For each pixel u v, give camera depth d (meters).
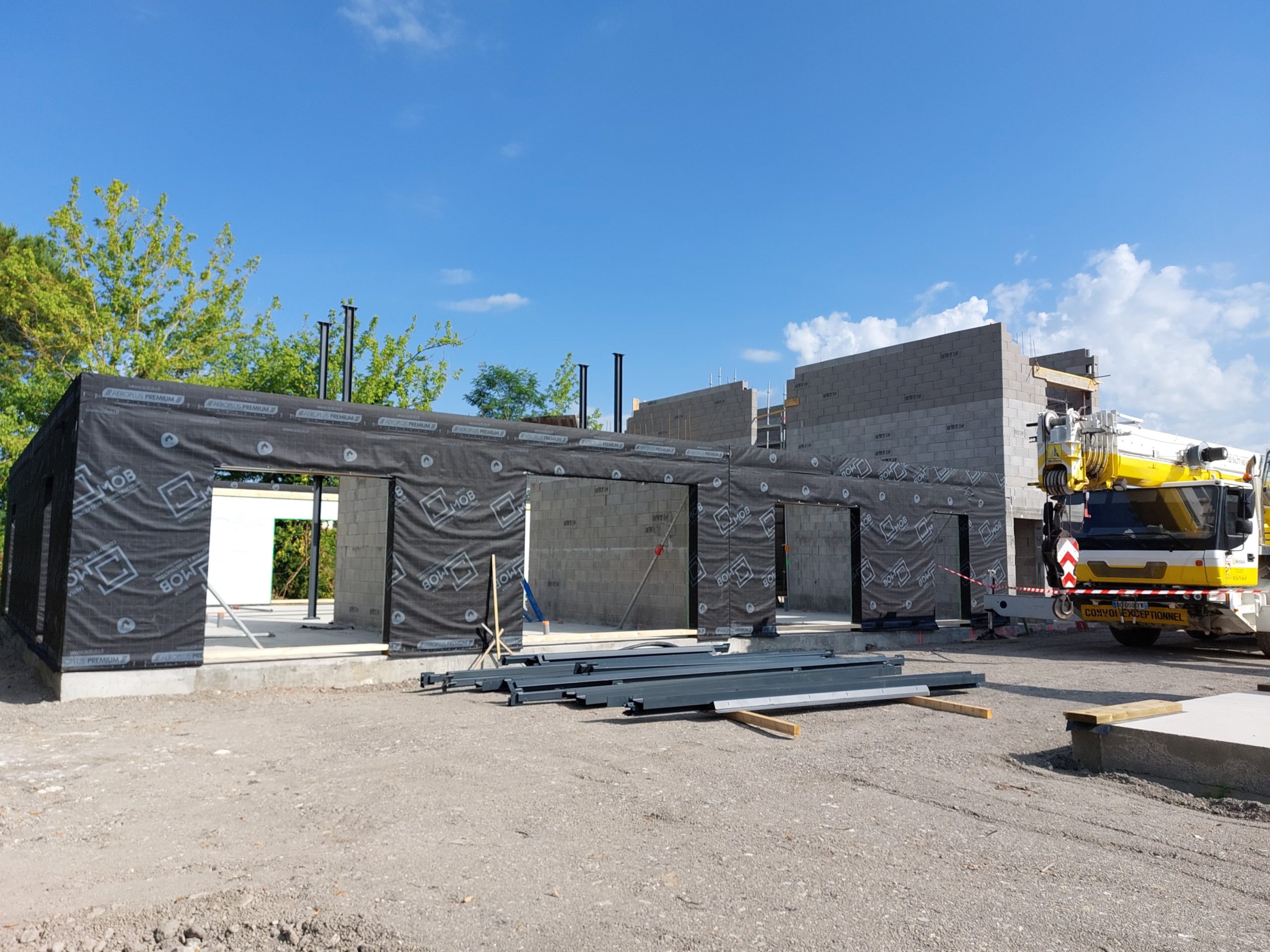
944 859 4.20
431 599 10.34
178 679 8.77
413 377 29.34
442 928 3.34
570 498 16.55
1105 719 5.96
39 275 25.88
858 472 14.40
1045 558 12.06
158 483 8.73
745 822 4.75
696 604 12.56
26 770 5.80
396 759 6.16
